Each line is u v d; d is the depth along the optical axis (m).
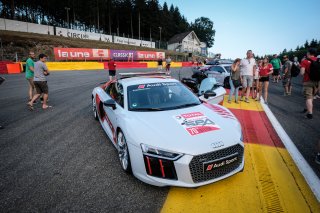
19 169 3.18
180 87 4.02
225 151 2.51
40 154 3.63
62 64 20.95
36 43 27.52
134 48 48.16
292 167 3.09
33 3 58.97
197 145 2.44
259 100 7.77
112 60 12.65
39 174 3.04
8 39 25.42
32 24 36.59
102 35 47.72
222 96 4.91
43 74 6.21
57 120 5.39
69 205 2.42
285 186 2.66
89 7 64.62
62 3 61.34
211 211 2.29
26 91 9.26
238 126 2.96
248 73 7.06
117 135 3.31
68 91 9.45
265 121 5.24
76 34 42.97
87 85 11.24
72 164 3.30
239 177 2.86
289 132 4.50
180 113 3.14
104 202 2.46
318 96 8.56
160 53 34.47
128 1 73.69
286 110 6.41
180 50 70.50
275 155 3.46
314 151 3.62
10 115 5.82
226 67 10.46
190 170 2.39
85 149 3.79
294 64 8.84
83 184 2.80
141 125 2.82
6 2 54.75
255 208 2.32
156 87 3.85
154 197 2.53
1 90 9.47
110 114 3.73
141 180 2.64
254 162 3.24
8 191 2.69
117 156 3.54
